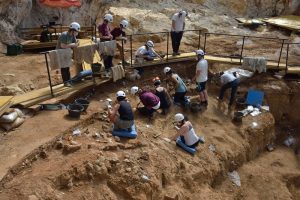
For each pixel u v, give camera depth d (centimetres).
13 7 1432
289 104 1282
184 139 951
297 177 1106
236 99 1246
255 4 1966
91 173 725
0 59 1314
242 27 1806
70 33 957
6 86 1034
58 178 690
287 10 1948
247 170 1080
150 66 1242
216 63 1331
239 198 980
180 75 1271
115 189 740
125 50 1453
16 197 629
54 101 971
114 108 870
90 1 1784
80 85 1033
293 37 1659
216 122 1137
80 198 683
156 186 781
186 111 1123
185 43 1559
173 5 1905
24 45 1442
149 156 833
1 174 663
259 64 1245
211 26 1772
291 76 1295
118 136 875
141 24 1669
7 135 801
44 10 1642
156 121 1020
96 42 1082
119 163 772
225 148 1040
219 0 1966
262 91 1264
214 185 975
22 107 905
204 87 1138
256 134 1154
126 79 1163
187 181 860
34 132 818
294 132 1288
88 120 916
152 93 1023
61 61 947
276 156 1198
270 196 1013
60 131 826
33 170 708
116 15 1692
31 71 1203
